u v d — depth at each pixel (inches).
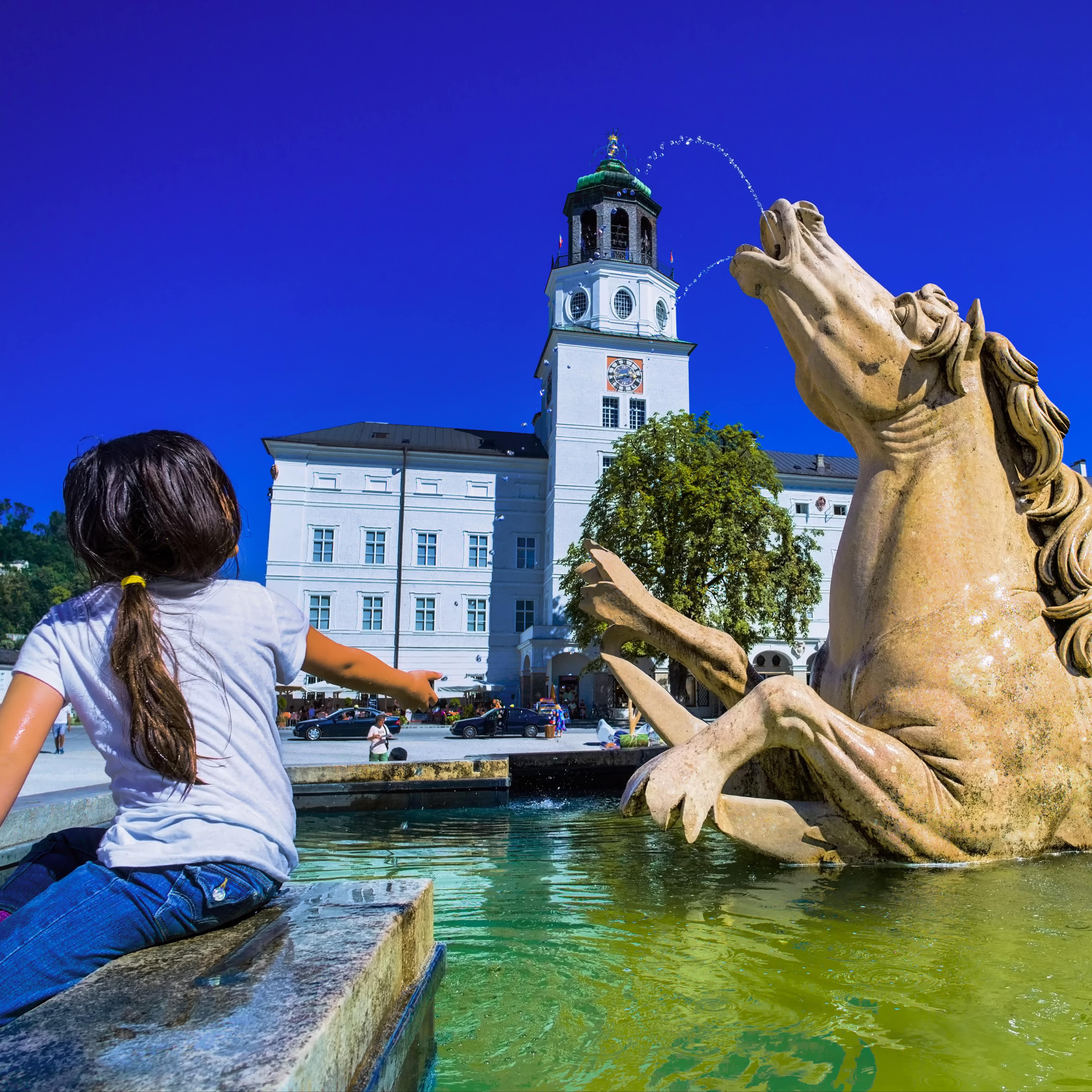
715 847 159.3
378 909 65.0
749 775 151.5
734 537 1090.7
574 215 1966.0
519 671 1844.2
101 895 54.0
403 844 194.9
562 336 1825.8
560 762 372.8
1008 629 133.8
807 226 153.6
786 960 86.5
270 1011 44.3
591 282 1892.2
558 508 1775.3
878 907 105.5
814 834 130.6
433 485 1887.3
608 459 1806.1
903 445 145.6
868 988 77.9
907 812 124.6
